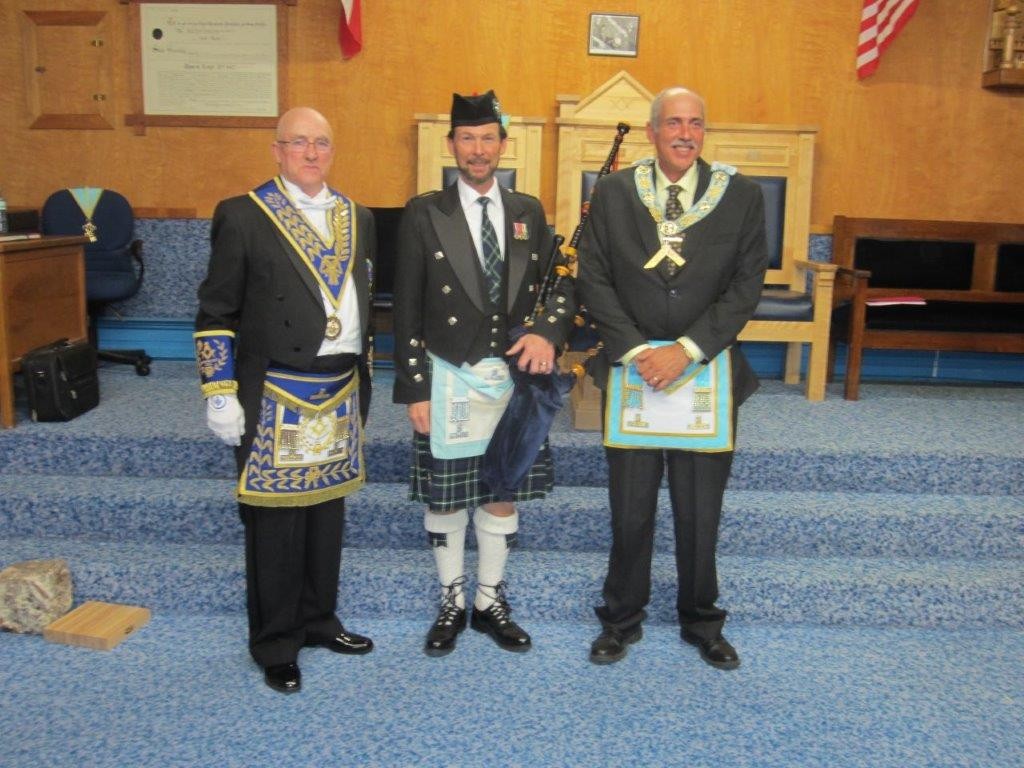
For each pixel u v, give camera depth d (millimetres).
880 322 4809
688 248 2623
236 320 2604
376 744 2432
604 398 2773
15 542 3375
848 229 5301
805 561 3344
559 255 2785
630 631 2932
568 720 2557
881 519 3410
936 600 3164
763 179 5180
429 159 5168
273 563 2684
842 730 2541
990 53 5316
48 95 5406
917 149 5414
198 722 2518
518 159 5207
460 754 2395
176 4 5305
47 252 4188
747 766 2375
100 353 5129
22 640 2967
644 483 2758
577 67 5336
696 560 2803
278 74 5340
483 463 2717
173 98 5383
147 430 3766
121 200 5207
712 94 5367
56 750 2381
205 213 5473
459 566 2959
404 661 2854
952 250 5301
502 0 5277
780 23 5309
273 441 2584
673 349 2607
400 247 2723
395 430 3840
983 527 3424
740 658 2916
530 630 3070
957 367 5449
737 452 3666
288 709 2586
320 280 2564
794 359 5164
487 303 2691
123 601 3158
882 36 5184
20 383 4707
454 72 5336
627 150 5133
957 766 2396
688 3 5293
